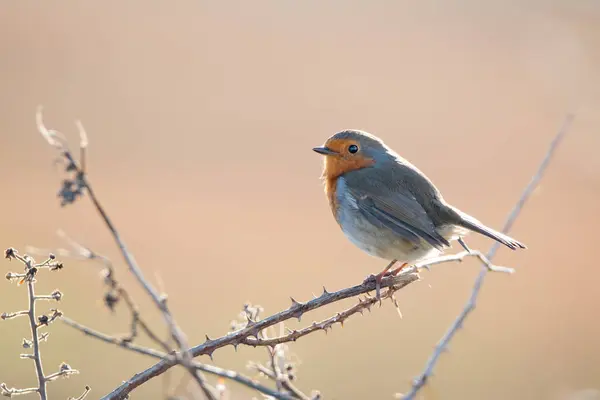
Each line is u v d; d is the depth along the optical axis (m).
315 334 12.15
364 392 10.91
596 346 12.81
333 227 17.00
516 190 19.28
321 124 23.62
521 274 15.54
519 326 13.47
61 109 22.56
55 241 14.56
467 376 11.74
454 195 19.02
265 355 11.27
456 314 13.41
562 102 21.78
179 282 13.94
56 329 11.53
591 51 24.05
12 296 12.48
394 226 7.31
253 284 14.06
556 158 20.59
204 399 4.70
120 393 4.54
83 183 3.93
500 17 29.95
